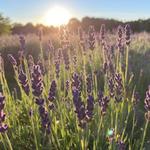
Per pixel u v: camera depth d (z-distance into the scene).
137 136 0.29
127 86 0.32
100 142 0.25
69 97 0.29
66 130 0.26
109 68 0.33
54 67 0.33
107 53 0.40
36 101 0.21
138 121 0.31
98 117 0.26
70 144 0.25
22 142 0.26
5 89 0.30
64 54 0.38
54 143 0.24
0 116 0.19
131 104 0.30
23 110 0.31
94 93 0.29
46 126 0.21
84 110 0.19
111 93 0.26
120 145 0.21
